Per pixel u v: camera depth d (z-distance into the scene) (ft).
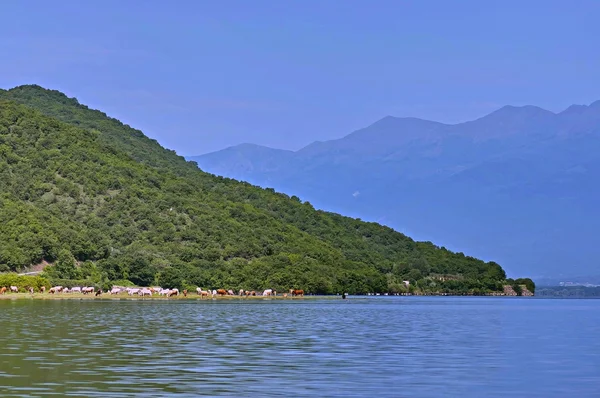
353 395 135.95
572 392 143.33
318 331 265.13
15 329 250.57
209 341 220.23
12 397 128.88
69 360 172.55
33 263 603.26
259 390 138.62
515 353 205.26
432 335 259.60
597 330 299.17
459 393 140.46
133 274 640.17
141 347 201.26
